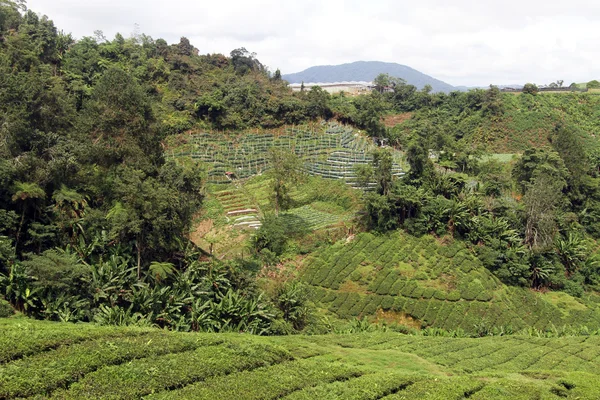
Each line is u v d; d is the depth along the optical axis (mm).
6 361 18328
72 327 24578
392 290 55500
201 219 66562
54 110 46219
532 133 114125
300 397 20359
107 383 18297
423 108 137250
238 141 91750
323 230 65688
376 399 21938
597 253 72375
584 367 36000
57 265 35438
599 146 104875
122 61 98500
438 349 38469
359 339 40531
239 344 24688
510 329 49156
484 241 62969
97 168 48281
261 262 57719
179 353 22438
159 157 52750
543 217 63844
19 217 39406
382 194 68812
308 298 50594
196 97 97750
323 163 86125
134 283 39531
